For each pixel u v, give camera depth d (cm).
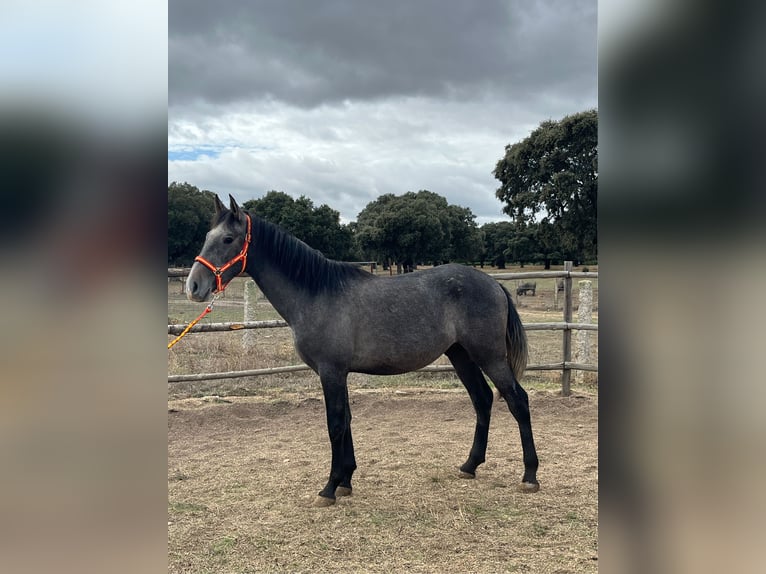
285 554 276
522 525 304
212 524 311
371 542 288
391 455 430
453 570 257
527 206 2259
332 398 344
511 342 379
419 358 357
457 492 354
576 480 372
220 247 339
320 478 383
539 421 521
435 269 380
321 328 343
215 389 620
